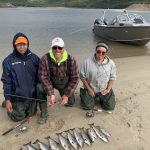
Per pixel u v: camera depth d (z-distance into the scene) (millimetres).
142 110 2393
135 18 6301
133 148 1866
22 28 9797
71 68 2164
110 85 2357
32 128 2098
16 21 12984
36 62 2129
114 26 6383
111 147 1879
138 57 4910
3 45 6191
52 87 2135
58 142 1926
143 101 2568
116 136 2004
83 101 2371
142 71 3670
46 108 2207
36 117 2252
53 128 2100
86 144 1900
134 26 5918
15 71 2064
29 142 1872
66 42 6695
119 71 3684
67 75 2213
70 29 9555
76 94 2727
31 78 2143
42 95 2158
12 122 2184
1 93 2779
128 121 2209
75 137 1947
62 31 8977
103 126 2135
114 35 6547
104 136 1977
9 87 2086
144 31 5930
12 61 2057
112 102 2346
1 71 3709
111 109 2375
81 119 2238
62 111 2367
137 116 2287
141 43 6266
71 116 2281
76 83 2195
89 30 9203
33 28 9805
